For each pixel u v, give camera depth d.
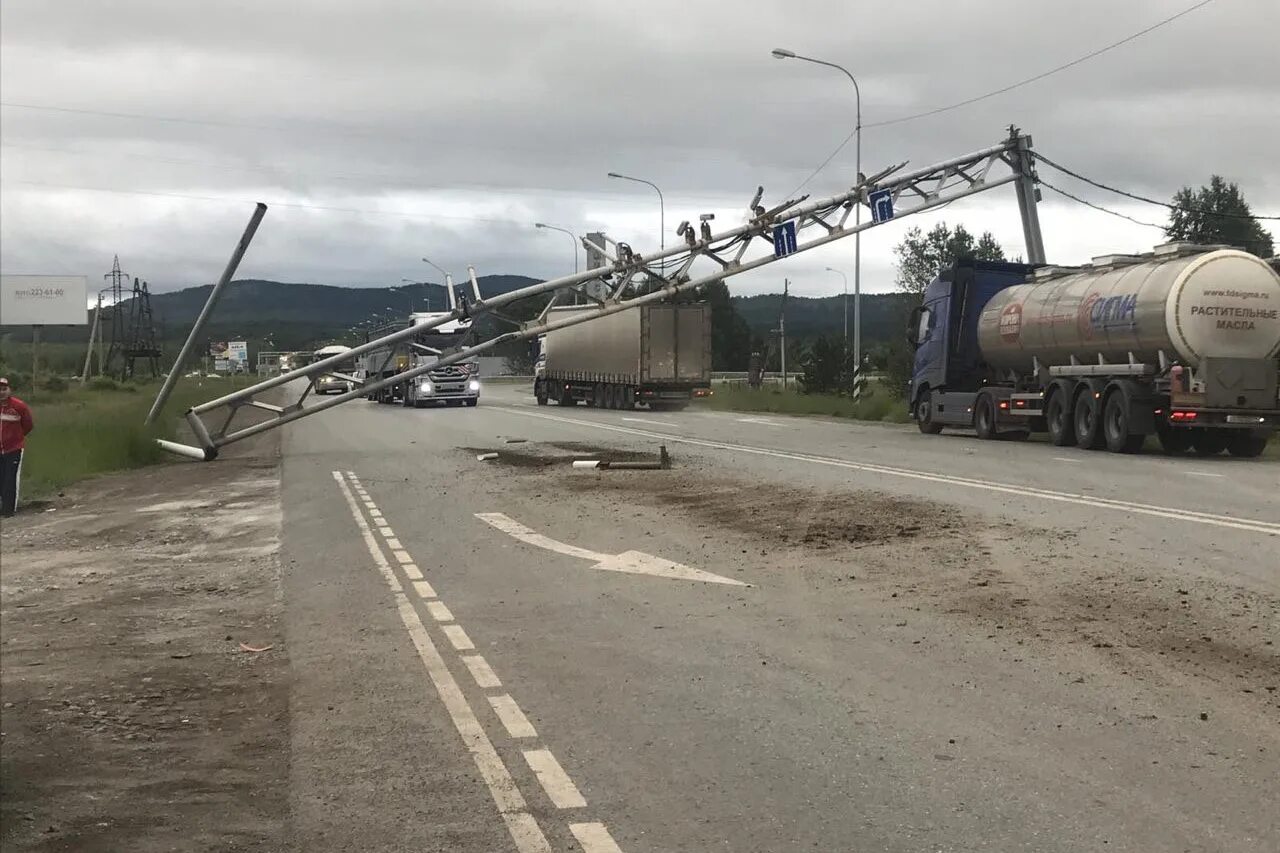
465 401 53.81
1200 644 7.28
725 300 115.38
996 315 26.56
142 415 31.09
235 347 132.25
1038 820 4.66
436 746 5.89
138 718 6.76
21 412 16.89
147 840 4.84
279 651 8.27
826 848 4.46
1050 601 8.65
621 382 47.62
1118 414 21.97
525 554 11.92
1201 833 4.50
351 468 22.70
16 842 4.86
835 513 13.92
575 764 5.53
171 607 10.11
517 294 28.19
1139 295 21.22
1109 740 5.59
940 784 5.09
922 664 7.09
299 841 4.74
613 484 18.14
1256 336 20.62
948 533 12.02
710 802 4.97
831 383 49.06
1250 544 10.72
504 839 4.65
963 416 27.70
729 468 20.03
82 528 15.35
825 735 5.82
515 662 7.55
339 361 27.44
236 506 17.20
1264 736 5.59
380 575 11.04
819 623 8.31
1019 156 32.22
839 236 30.02
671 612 8.91
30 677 7.84
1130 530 11.73
